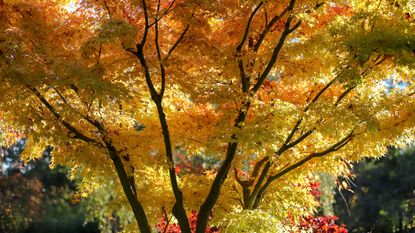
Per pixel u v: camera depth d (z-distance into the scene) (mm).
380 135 7863
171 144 8555
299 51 7648
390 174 28625
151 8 7328
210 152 8445
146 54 7820
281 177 9328
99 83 6547
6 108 7312
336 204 28688
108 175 7965
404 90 8062
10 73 6625
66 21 7578
